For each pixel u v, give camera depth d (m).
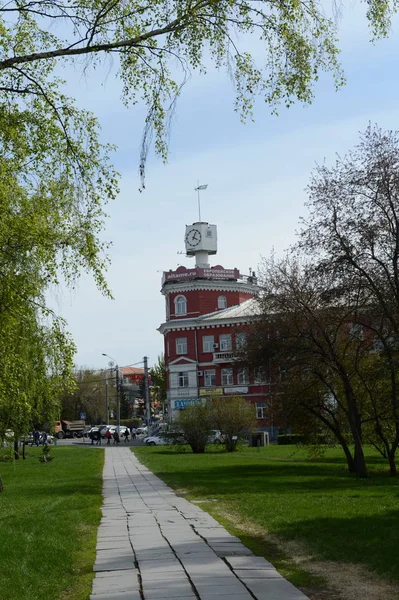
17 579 8.77
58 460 44.53
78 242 15.55
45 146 13.94
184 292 78.44
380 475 28.73
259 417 72.69
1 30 13.02
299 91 13.12
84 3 12.27
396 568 8.85
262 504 16.59
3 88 13.20
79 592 8.23
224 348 75.75
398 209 25.23
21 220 14.98
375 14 12.95
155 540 11.85
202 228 80.50
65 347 16.75
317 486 22.59
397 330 24.66
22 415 26.50
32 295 16.05
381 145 25.77
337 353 28.84
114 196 14.66
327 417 32.41
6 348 16.72
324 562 9.55
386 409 28.14
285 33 12.59
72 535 12.38
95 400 119.25
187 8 12.07
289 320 28.61
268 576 8.80
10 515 15.73
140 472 30.95
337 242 25.67
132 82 12.97
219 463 36.38
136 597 7.85
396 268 24.89
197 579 8.68
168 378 78.25
